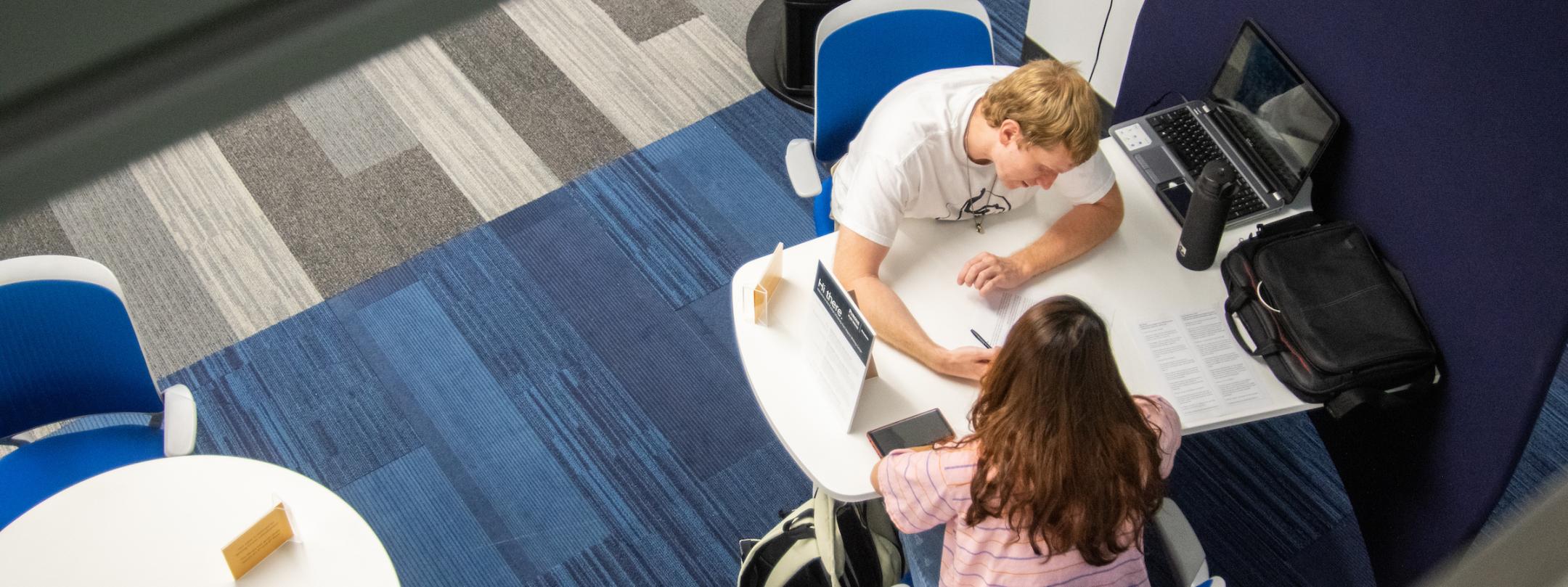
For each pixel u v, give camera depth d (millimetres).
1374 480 2469
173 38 156
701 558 2629
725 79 3592
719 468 2773
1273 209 2312
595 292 3094
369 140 3404
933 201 2174
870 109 2438
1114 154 2432
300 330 3000
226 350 2957
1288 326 2072
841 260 2107
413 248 3172
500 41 3658
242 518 1970
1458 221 2027
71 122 151
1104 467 1599
